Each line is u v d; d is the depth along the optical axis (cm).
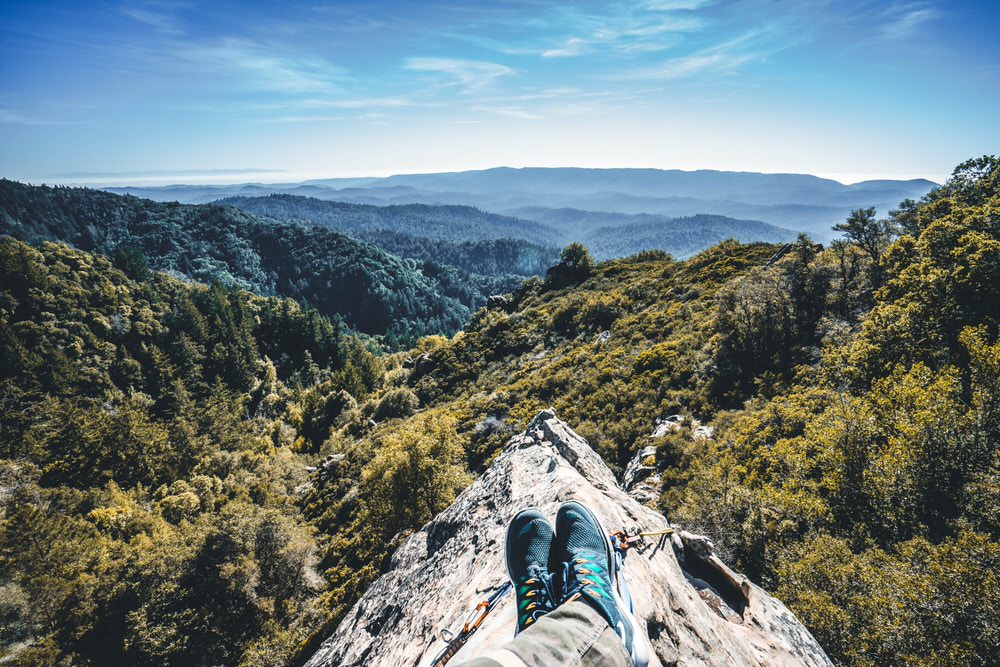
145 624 2761
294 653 2231
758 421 2272
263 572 3000
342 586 2581
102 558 3875
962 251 2103
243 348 12062
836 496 1458
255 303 17162
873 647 920
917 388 1588
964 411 1391
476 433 3778
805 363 2783
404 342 19350
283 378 13162
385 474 2478
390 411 6153
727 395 2825
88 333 11569
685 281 5775
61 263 13175
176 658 2650
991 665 809
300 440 7194
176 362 11394
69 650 2933
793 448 1805
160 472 6322
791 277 3694
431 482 2397
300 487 5219
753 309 3331
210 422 8312
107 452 6381
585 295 7212
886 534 1291
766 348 3062
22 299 11581
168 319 13025
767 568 1323
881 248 3341
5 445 7694
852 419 1634
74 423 6875
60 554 3853
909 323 2158
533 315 7356
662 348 3722
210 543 3100
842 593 1063
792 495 1511
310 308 16300
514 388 4569
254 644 2541
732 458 2011
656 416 2920
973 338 1602
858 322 2845
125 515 4803
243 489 5222
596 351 4675
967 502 1189
